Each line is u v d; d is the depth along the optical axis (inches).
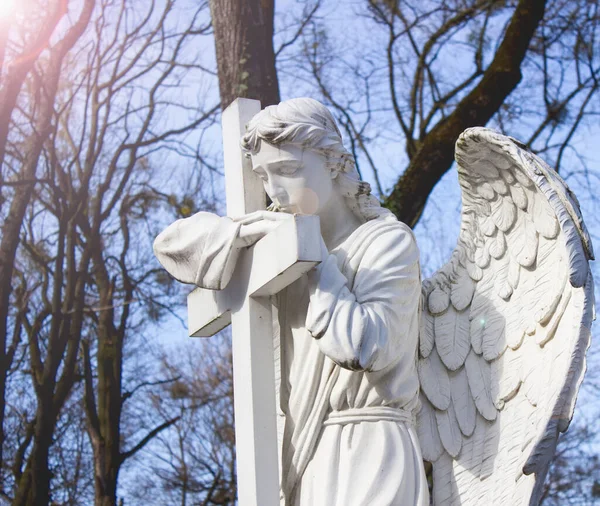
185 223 126.9
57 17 358.3
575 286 115.1
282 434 136.4
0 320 351.9
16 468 406.3
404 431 120.8
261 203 133.6
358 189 128.6
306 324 116.3
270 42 278.7
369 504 114.7
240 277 125.7
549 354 127.3
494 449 132.5
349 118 421.4
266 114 126.0
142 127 451.2
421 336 142.0
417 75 409.7
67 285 413.1
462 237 144.1
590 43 406.6
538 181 122.6
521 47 333.4
